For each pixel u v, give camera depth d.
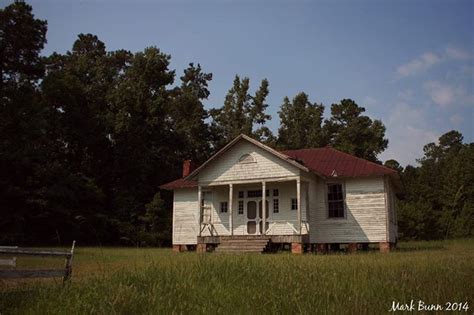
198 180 31.08
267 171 28.89
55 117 47.84
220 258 12.01
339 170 29.69
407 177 69.81
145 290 8.91
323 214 29.77
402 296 7.98
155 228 45.62
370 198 28.70
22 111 40.53
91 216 45.06
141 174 50.78
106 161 52.34
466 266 11.56
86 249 30.14
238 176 29.75
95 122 49.62
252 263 11.18
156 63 52.34
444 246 30.48
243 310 7.60
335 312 7.27
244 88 69.12
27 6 42.44
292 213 29.70
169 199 52.16
